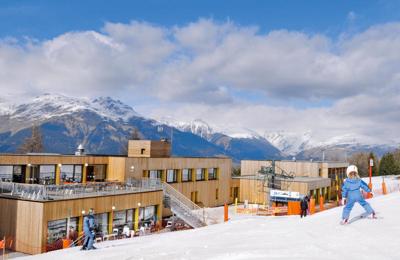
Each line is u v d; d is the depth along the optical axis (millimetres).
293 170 67250
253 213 45375
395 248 9508
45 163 36812
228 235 15852
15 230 28906
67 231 29984
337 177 63938
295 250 10227
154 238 20422
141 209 37750
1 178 33844
